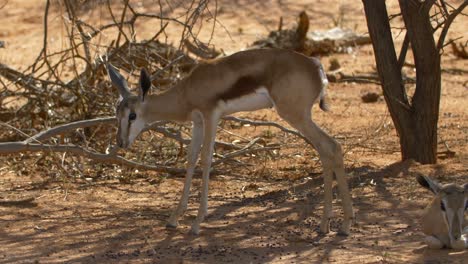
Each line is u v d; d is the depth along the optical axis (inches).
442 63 1184.2
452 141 793.6
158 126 701.9
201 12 773.3
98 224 566.9
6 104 882.8
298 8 1513.3
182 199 554.6
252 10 1502.2
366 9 697.6
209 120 544.4
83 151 671.1
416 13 678.5
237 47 1274.6
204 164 542.6
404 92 704.4
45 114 815.7
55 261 487.8
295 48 1241.4
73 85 804.0
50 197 643.5
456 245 489.7
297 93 530.9
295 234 534.9
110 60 817.5
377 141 807.1
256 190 657.0
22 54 1243.2
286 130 727.1
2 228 559.5
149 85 551.8
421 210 580.7
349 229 532.1
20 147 658.2
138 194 652.7
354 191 631.8
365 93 1035.9
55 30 1380.4
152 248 509.7
